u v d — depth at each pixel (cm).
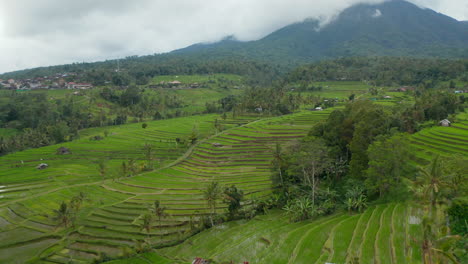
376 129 7112
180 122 19712
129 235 6662
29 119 19238
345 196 6725
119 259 5669
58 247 6272
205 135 15588
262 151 12038
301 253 4688
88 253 6128
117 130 18500
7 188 9650
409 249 4097
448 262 3206
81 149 14312
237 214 7112
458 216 4175
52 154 13638
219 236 6156
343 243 4741
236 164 11131
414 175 6238
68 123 19988
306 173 7556
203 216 7294
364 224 5300
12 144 15438
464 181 4653
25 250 6247
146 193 8962
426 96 13850
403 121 9875
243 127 16038
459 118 11206
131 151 13725
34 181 10231
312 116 16562
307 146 7312
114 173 10925
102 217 7519
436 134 9000
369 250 4347
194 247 5847
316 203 6831
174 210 7712
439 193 4069
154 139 15612
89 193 9081
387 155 6038
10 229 7038
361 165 7025
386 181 6059
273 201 7531
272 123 16000
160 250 5953
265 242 5475
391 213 5397
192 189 9138
